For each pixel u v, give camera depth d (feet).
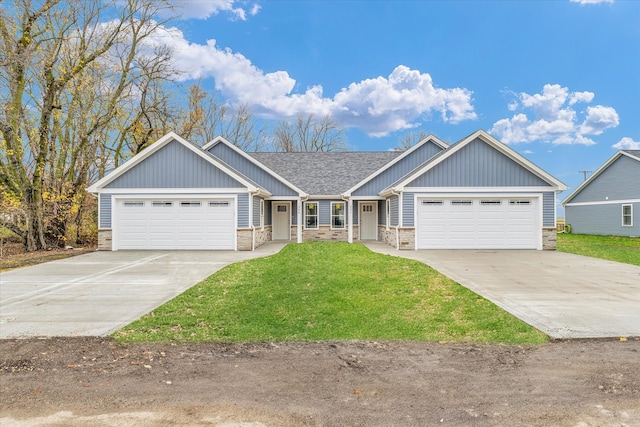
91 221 69.21
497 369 14.08
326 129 141.18
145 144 80.79
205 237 53.93
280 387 12.71
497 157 53.52
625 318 20.15
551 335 17.54
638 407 11.21
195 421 10.60
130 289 28.86
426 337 17.78
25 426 10.34
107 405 11.48
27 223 57.26
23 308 23.35
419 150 68.08
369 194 67.10
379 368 14.29
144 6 66.44
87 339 17.61
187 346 16.75
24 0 52.44
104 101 66.59
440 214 53.52
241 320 20.43
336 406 11.42
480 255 47.03
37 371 14.02
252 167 66.08
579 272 34.76
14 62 52.65
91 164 70.38
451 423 10.44
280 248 56.59
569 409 11.12
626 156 81.92
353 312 21.70
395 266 35.68
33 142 59.88
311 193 70.54
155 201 54.08
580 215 97.30
